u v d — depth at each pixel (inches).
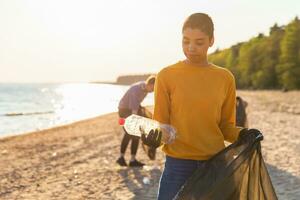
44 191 316.2
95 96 4158.5
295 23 3358.8
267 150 482.6
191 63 115.3
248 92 3831.2
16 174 380.2
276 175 347.3
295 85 3341.5
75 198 293.3
